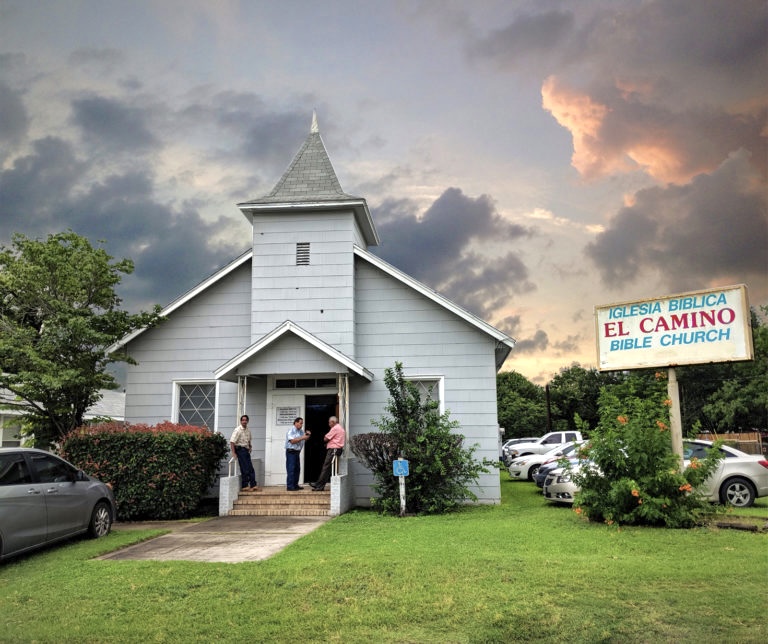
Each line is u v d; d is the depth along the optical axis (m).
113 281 17.36
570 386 59.31
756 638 5.60
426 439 14.41
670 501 10.80
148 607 6.93
